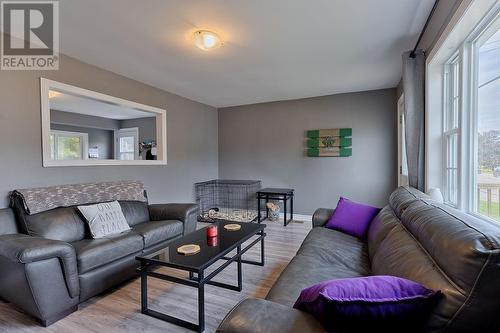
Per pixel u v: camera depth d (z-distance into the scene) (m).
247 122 5.39
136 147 6.73
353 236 2.43
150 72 3.39
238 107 5.47
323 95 4.69
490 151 1.61
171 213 3.19
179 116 4.58
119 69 3.27
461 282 0.81
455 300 0.80
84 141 6.62
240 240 2.25
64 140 6.29
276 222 4.65
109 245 2.23
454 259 0.85
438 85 2.30
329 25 2.27
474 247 0.80
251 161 5.38
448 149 2.24
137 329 1.75
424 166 2.48
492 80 1.58
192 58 2.95
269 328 0.89
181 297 2.16
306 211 4.91
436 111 2.32
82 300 2.00
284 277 1.59
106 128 6.64
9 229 2.22
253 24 2.23
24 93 2.48
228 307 2.01
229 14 2.07
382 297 0.83
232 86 4.06
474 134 1.79
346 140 4.55
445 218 1.14
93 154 6.81
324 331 0.86
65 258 1.87
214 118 5.58
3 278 1.92
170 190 4.34
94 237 2.46
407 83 2.55
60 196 2.57
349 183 4.57
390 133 4.27
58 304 1.84
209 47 2.48
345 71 3.43
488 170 1.63
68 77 2.84
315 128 4.79
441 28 1.91
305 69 3.34
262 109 5.23
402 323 0.83
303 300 0.98
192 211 3.27
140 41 2.52
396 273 1.19
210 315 1.91
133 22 2.18
